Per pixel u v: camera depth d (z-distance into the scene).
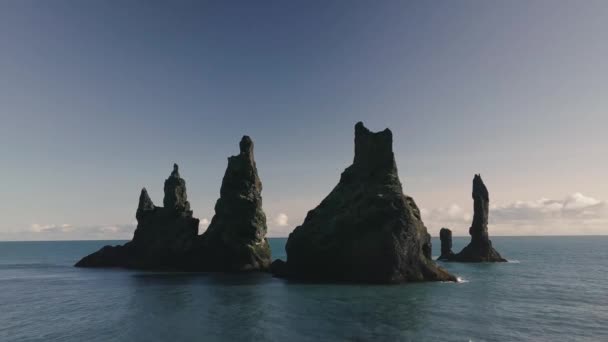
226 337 43.44
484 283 86.81
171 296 69.62
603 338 44.41
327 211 100.19
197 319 51.56
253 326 47.84
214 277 100.81
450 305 60.53
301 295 69.50
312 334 44.41
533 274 107.62
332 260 91.12
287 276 99.44
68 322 50.78
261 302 63.03
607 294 72.69
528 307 59.84
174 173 143.75
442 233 171.25
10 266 145.38
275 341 41.84
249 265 117.75
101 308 59.41
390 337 43.31
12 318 53.47
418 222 93.69
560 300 66.19
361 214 90.56
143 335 44.38
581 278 98.31
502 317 53.19
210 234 124.62
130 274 110.50
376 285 81.62
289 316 52.91
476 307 59.31
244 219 122.19
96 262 140.38
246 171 127.38
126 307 59.91
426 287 79.06
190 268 123.25
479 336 44.34
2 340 43.53
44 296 71.31
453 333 45.22
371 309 57.28
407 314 54.09
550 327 48.56
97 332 45.88
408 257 87.25
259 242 123.56
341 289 76.19
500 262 152.75
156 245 131.62
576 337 44.69
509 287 80.38
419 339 42.78
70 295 72.12
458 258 158.25
